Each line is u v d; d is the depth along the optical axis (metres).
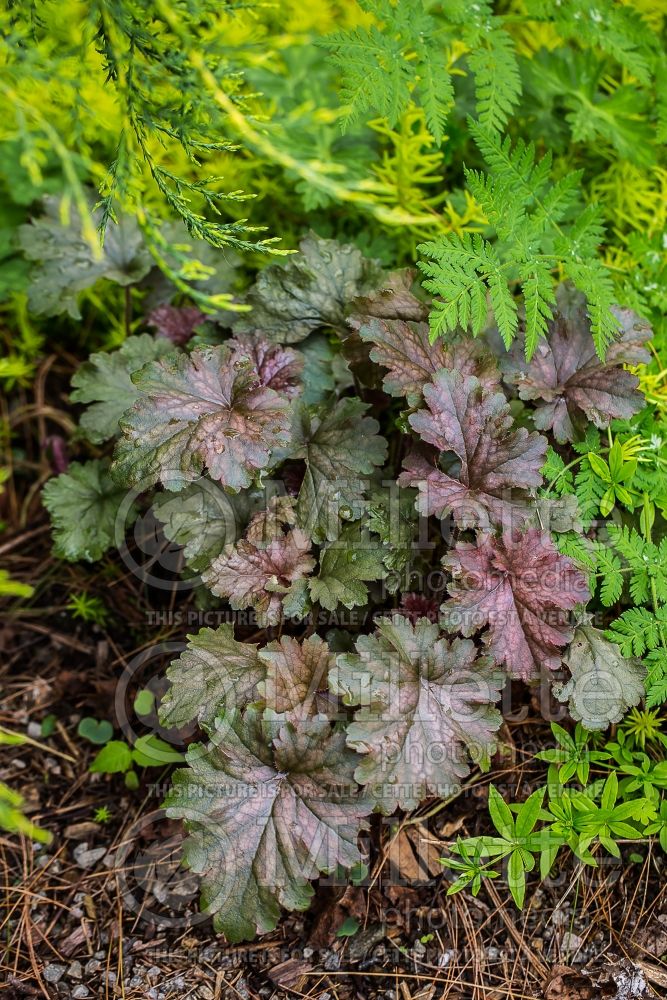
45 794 0.84
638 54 0.86
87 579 0.93
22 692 0.89
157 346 0.87
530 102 0.93
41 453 1.00
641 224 0.94
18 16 0.72
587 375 0.80
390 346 0.77
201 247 0.90
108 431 0.84
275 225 0.97
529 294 0.78
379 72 0.79
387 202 0.92
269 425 0.76
